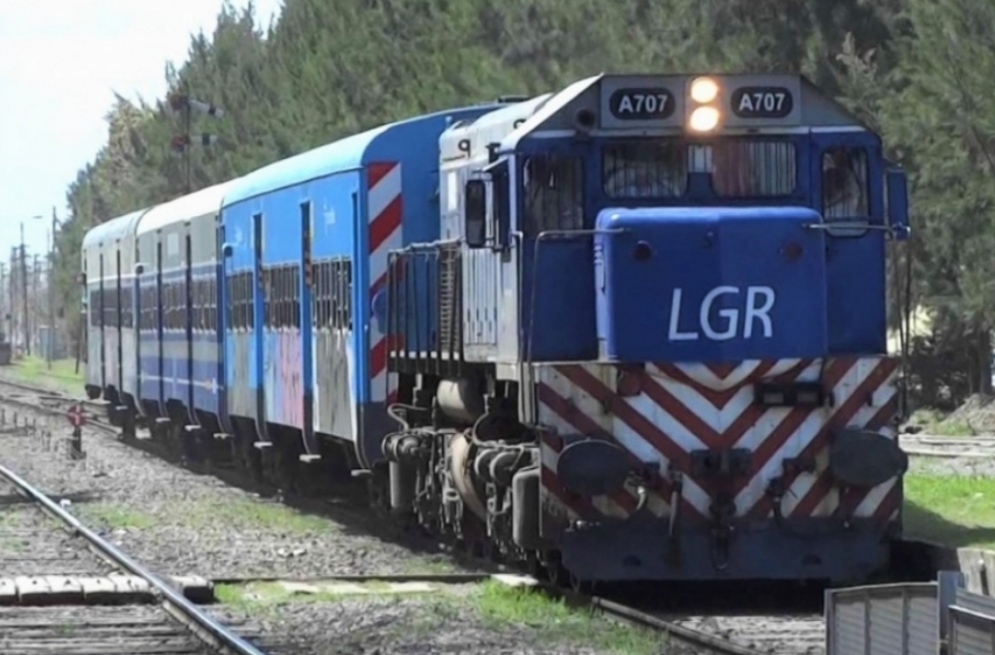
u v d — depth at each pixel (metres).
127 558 38.97
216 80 139.25
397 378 42.94
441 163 41.59
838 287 32.12
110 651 28.75
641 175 31.95
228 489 58.69
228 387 60.28
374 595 34.28
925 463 56.62
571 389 30.95
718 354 31.17
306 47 116.25
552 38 80.50
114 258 84.06
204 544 43.50
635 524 31.00
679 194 31.92
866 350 32.19
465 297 36.09
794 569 31.08
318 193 47.50
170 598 33.06
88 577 36.66
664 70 74.06
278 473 55.53
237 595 34.78
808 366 31.31
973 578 30.73
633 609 30.17
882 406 31.38
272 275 53.50
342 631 30.14
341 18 109.75
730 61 73.00
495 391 34.75
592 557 30.92
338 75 102.12
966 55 64.50
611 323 31.12
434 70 88.62
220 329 60.94
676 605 32.25
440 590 34.84
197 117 139.88
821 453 31.30
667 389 31.03
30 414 108.81
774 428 31.20
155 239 73.62
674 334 31.14
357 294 43.59
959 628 18.59
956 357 80.75
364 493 53.84
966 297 67.06
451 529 39.06
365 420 43.34
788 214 31.38
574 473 30.36
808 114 32.19
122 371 81.50
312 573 38.06
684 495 31.00
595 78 31.95
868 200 32.28
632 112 31.86
